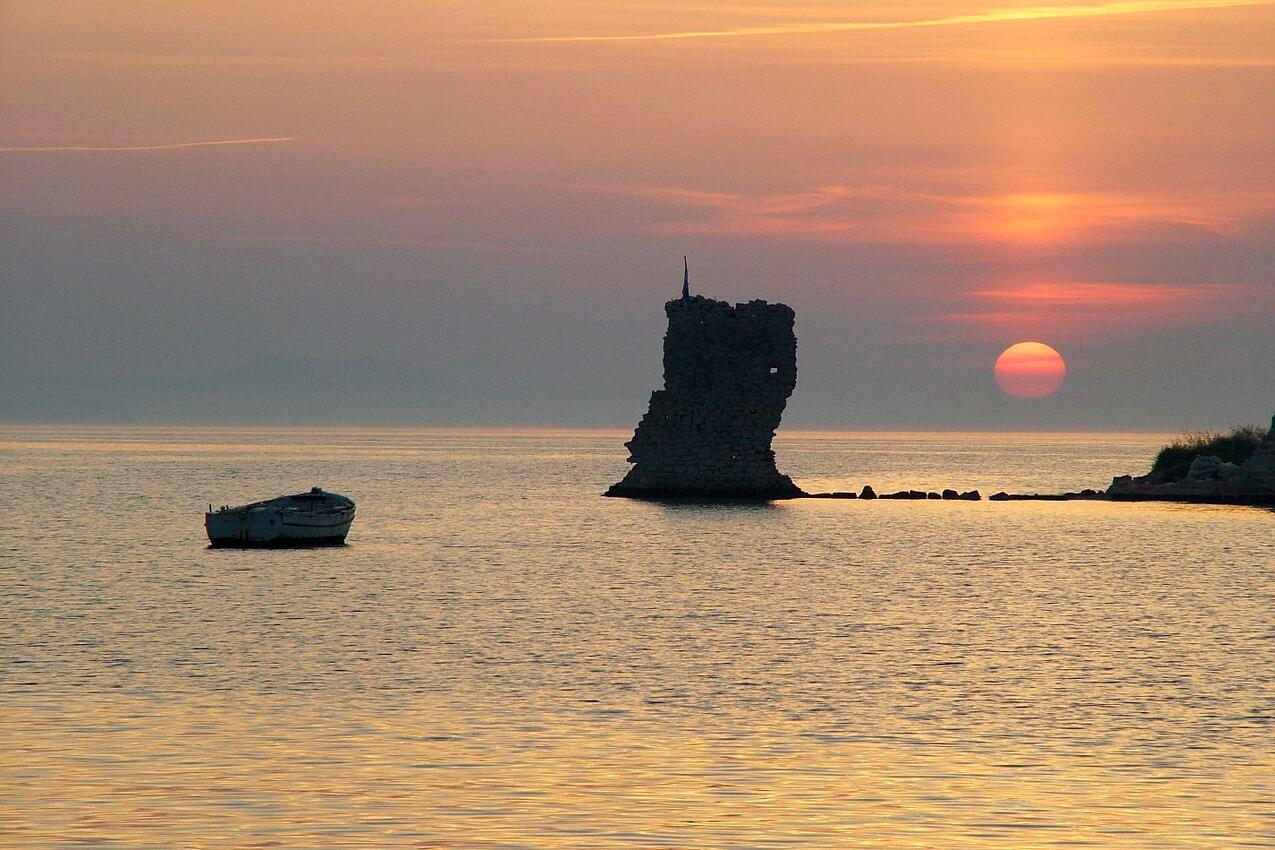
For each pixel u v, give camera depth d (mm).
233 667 123125
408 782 87375
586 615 156750
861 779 89062
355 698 110625
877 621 153375
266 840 76750
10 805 82125
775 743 97562
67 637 138500
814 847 76438
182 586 181875
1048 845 77062
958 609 163250
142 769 89438
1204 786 88000
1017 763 92875
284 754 93312
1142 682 119062
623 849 75938
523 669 123312
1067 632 146000
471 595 173750
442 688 114812
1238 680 119875
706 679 119375
